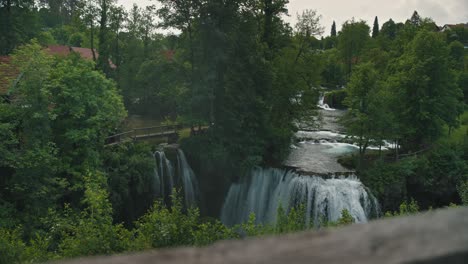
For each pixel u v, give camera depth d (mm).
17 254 9523
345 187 24828
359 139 27906
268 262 1041
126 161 23828
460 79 49312
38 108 18938
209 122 28375
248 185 28062
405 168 26594
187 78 28594
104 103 22281
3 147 18000
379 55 54938
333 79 73250
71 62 21781
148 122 37688
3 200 18062
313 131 39719
